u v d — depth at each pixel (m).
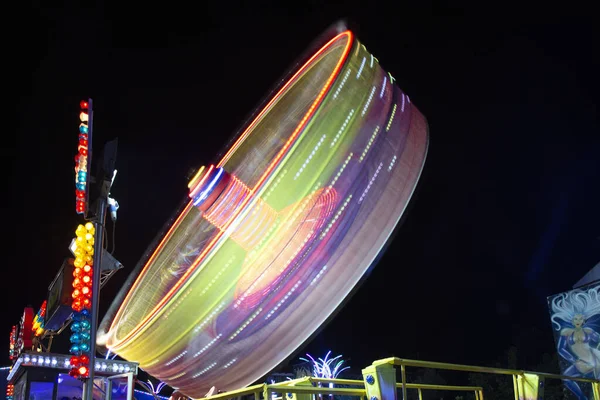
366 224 17.84
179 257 23.83
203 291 19.39
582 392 13.56
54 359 16.31
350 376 41.62
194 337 19.72
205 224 23.44
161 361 21.06
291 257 17.53
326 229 17.33
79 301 11.56
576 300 14.30
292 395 5.77
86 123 12.61
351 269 17.77
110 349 24.08
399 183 18.91
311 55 21.47
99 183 12.19
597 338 13.66
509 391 24.09
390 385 5.03
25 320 18.69
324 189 17.58
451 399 29.27
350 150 17.84
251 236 18.16
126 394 16.92
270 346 18.45
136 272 25.27
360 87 18.59
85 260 11.96
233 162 22.88
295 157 17.94
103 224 12.03
